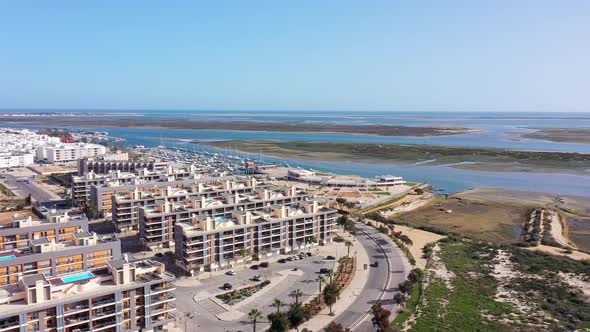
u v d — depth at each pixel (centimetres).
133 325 12400
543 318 14700
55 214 19425
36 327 10825
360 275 18675
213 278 18138
